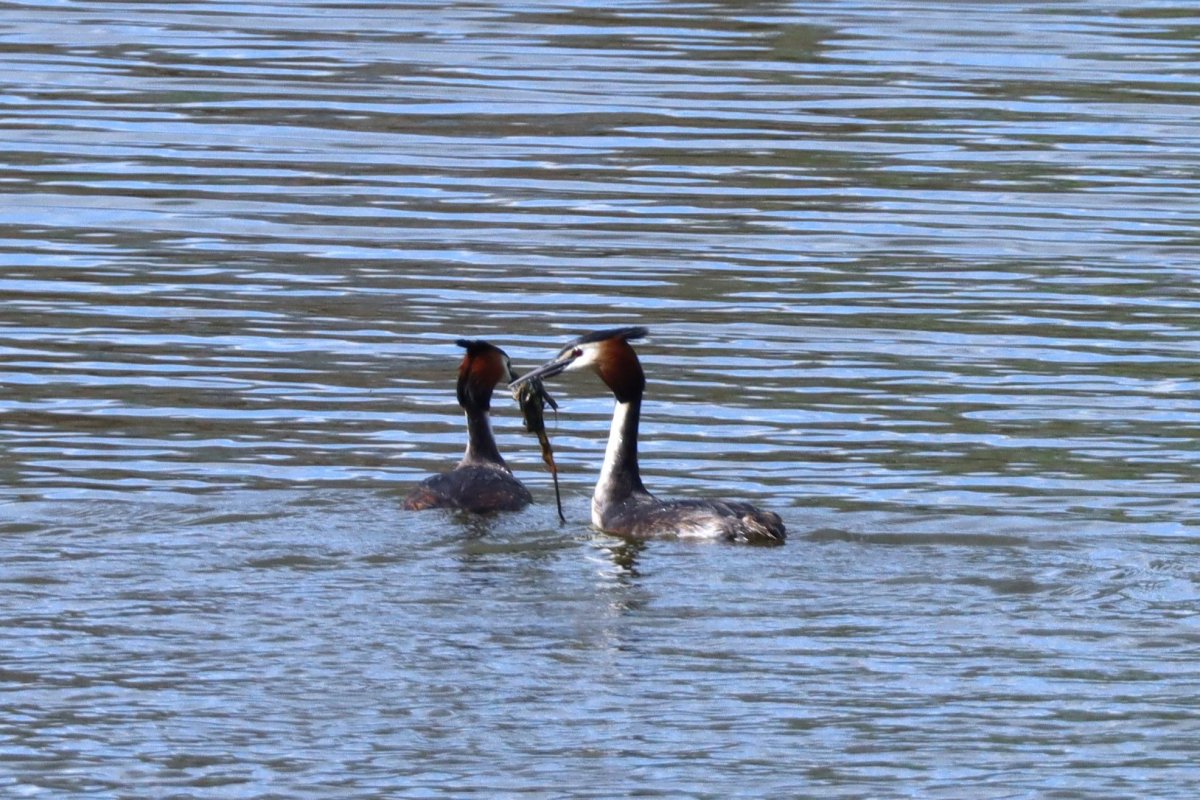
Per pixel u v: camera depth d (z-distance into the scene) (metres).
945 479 16.41
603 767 10.65
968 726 11.22
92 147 27.20
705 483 16.36
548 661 12.10
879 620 12.89
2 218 24.09
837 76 31.73
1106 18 36.38
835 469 16.69
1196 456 16.98
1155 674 12.01
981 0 37.78
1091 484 16.25
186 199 25.11
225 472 16.45
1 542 14.29
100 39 33.31
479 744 10.87
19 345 19.73
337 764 10.62
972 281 22.30
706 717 11.27
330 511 15.40
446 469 16.83
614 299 21.55
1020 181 26.33
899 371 19.30
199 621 12.66
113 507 15.33
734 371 19.30
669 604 13.12
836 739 11.03
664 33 34.72
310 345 20.02
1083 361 19.61
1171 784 10.48
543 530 15.05
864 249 23.48
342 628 12.55
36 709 11.27
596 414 18.52
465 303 21.36
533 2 37.22
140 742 10.86
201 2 36.53
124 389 18.56
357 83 30.81
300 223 24.27
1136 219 24.77
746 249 23.45
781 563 14.10
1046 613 13.09
